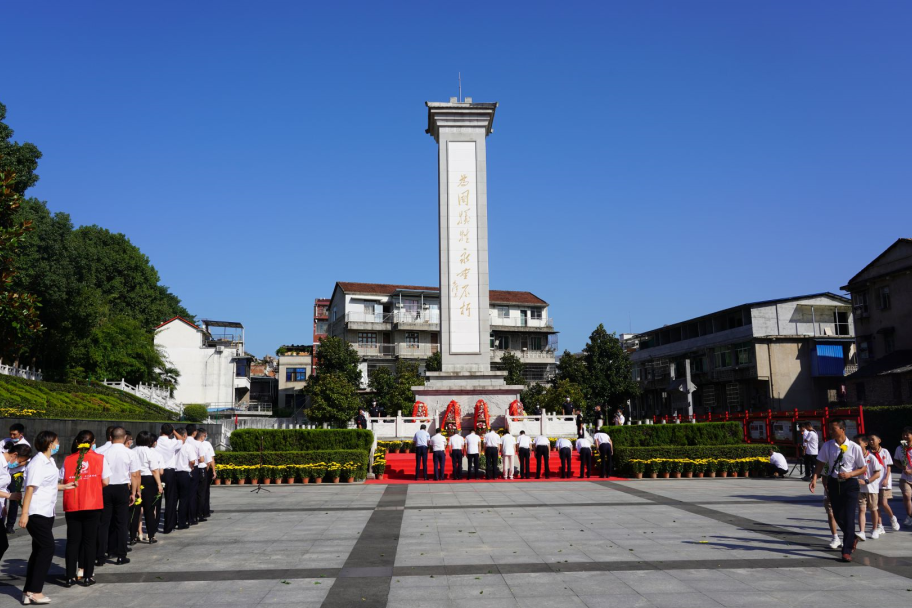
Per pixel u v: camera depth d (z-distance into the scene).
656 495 18.56
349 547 11.38
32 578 8.17
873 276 42.06
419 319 63.84
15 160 36.00
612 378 51.19
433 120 39.12
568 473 25.00
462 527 13.25
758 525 13.12
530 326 66.94
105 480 9.38
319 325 79.06
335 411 48.56
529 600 8.02
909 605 7.63
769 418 30.41
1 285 23.84
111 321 51.03
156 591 8.68
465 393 36.66
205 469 14.71
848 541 9.82
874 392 39.22
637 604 7.78
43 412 27.84
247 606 7.95
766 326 48.59
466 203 38.16
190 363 63.34
